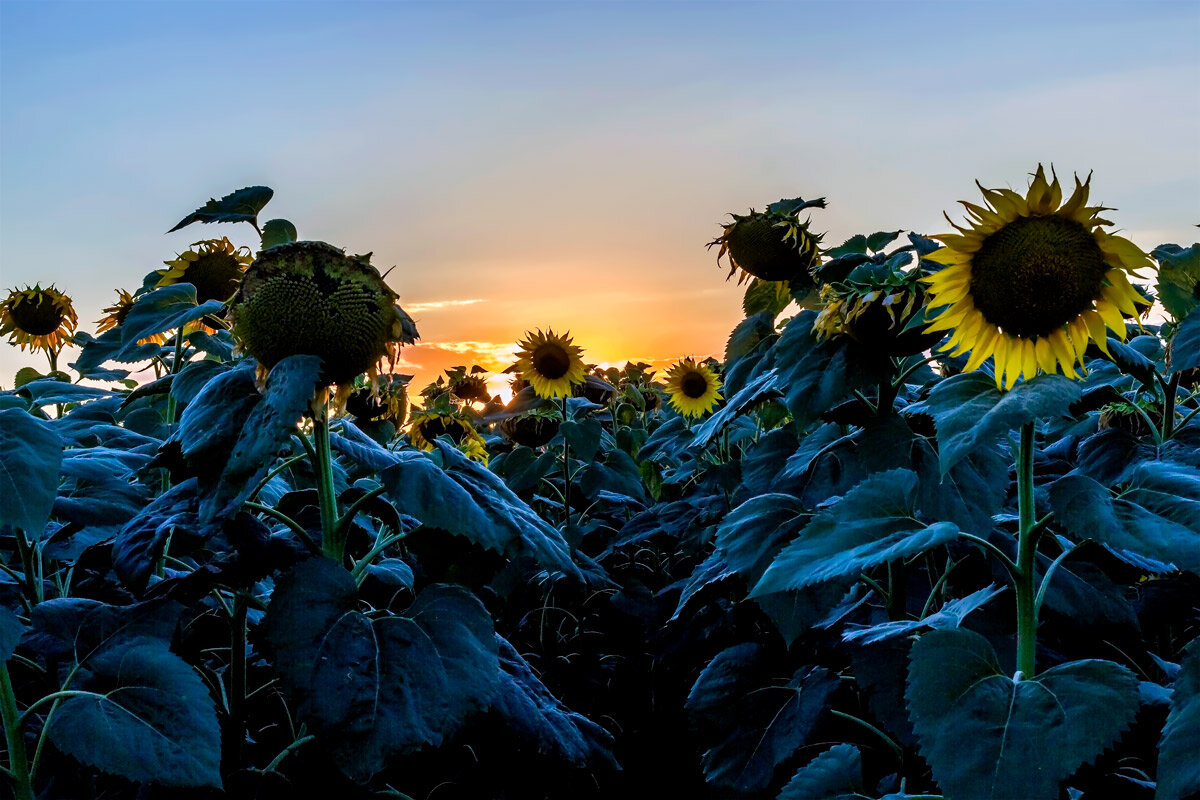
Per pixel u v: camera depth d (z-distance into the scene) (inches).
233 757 97.0
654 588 219.1
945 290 80.0
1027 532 76.2
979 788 64.9
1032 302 76.5
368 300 80.7
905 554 71.9
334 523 88.6
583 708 181.9
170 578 96.7
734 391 142.4
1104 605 96.9
